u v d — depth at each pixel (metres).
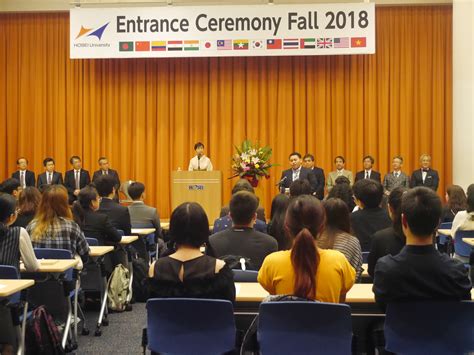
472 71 8.69
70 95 10.44
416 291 2.30
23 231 3.68
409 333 2.32
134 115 10.42
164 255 2.81
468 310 2.26
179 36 9.43
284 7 9.32
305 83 10.15
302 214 2.63
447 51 9.98
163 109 10.32
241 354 2.67
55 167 10.48
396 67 10.02
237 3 10.09
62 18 10.41
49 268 3.75
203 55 9.41
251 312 3.18
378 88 10.05
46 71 10.48
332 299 2.50
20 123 10.52
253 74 10.20
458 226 5.10
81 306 5.06
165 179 10.35
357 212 4.22
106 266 5.43
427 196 2.31
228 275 2.57
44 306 3.81
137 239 5.76
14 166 10.59
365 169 9.52
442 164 10.02
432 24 9.99
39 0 10.27
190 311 2.45
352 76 10.05
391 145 10.06
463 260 5.09
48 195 4.34
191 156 10.34
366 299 2.88
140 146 10.37
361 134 10.05
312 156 9.30
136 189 6.54
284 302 2.36
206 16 9.40
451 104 9.98
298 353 2.36
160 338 2.49
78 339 4.63
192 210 2.61
